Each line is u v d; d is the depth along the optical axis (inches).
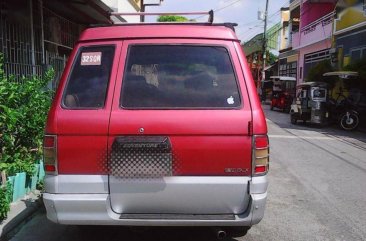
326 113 694.5
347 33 893.8
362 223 217.2
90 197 145.4
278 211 233.8
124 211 147.7
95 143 145.9
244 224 146.3
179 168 145.3
